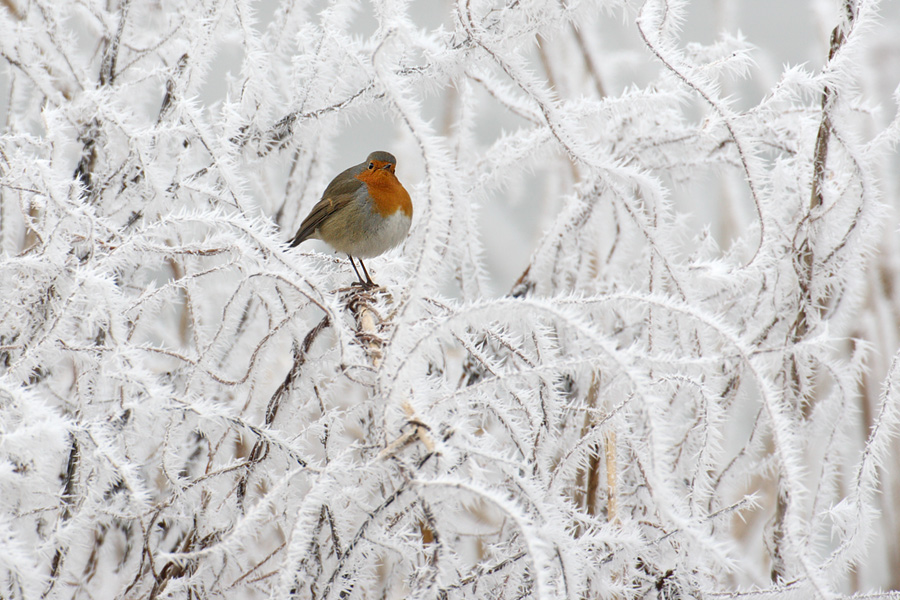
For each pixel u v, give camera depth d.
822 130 5.74
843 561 4.16
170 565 4.34
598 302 3.80
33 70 6.81
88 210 4.76
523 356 4.67
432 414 3.74
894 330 6.82
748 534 6.61
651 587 3.96
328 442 4.39
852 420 5.44
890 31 7.82
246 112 6.43
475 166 7.14
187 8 7.00
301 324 5.13
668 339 6.09
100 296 4.51
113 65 6.95
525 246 9.21
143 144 5.73
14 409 3.95
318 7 7.68
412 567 4.07
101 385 4.82
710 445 4.29
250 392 4.99
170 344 6.62
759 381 3.57
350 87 6.18
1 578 3.63
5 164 5.64
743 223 7.51
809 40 9.42
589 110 6.20
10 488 4.08
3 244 6.23
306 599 3.98
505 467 3.48
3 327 5.05
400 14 5.59
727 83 7.85
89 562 5.23
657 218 5.46
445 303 4.87
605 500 5.31
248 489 4.33
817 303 5.67
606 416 4.17
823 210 5.68
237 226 4.67
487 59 5.30
